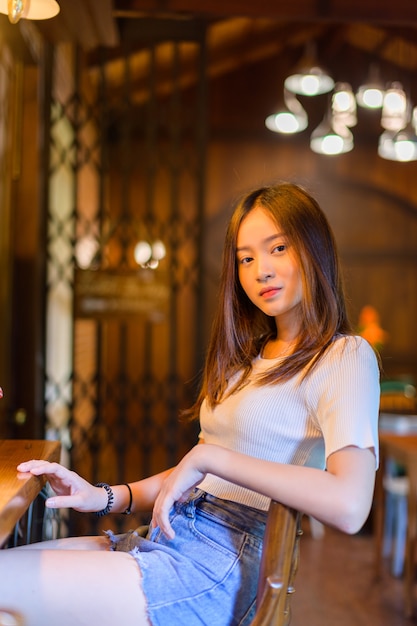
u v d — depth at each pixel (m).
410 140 5.49
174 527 1.47
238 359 1.65
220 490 1.51
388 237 8.25
